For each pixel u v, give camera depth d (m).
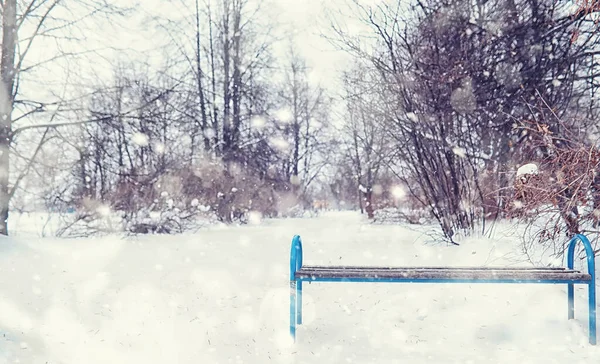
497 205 8.68
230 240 13.27
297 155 35.16
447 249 8.85
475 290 5.59
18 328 4.27
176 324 4.56
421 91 9.61
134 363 3.54
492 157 9.40
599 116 8.07
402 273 3.93
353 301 5.49
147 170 16.38
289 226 21.12
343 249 10.34
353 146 33.09
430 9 9.88
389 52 10.03
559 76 9.07
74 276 6.89
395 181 23.09
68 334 4.20
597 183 5.49
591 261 3.92
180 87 18.91
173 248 10.98
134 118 13.56
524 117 8.57
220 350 3.85
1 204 11.94
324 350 3.85
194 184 18.45
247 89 24.14
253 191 22.36
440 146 9.75
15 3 11.98
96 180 15.19
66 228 13.66
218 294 5.81
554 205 5.08
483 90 9.25
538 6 9.07
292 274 4.05
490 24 9.38
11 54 12.02
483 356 3.66
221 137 24.36
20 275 6.82
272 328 4.47
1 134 11.90
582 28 8.68
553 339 4.05
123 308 5.11
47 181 13.34
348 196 53.81
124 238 13.40
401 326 4.53
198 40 24.12
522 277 3.86
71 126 12.95
